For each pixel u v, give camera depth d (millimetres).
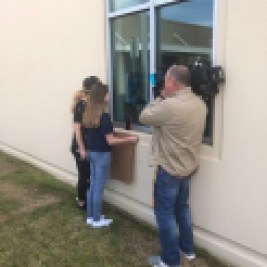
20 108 6750
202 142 3572
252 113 3070
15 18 6426
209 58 3461
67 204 4812
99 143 4012
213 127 3428
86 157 4219
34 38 5977
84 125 4004
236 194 3293
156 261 3469
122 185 4555
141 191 4281
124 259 3578
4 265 3473
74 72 5180
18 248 3760
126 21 4340
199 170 3592
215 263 3492
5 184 5578
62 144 5688
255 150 3092
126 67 4430
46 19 5598
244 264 3338
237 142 3221
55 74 5605
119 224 4262
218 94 3324
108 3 4465
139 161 4234
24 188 5406
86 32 4840
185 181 3334
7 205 4781
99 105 3924
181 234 3523
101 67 4672
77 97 4254
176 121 3041
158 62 4008
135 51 4273
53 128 5855
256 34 2963
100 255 3645
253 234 3209
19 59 6516
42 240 3914
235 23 3102
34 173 6113
